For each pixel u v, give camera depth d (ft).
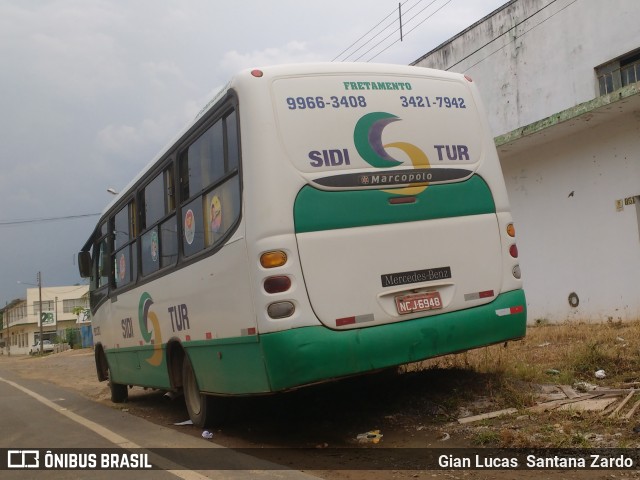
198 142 21.15
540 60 46.52
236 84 18.22
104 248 35.35
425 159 19.11
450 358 26.23
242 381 18.33
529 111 47.65
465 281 18.95
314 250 17.17
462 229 19.20
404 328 17.74
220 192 19.35
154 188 25.90
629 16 40.22
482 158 20.21
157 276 25.17
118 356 32.58
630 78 40.86
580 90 43.62
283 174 17.33
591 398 19.94
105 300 34.83
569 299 42.45
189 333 21.81
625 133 38.09
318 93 18.29
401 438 18.31
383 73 19.35
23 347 278.46
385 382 23.71
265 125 17.54
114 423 26.84
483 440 16.89
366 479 14.94
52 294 266.77
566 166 42.39
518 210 46.75
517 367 24.08
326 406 22.94
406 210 18.45
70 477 17.37
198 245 20.99
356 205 17.84
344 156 18.04
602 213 39.88
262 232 17.03
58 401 38.04
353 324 17.22
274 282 16.79
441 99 20.07
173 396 34.58
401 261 18.10
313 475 15.55
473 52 52.54
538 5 46.44
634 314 37.96
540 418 18.33
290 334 16.62
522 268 46.37
